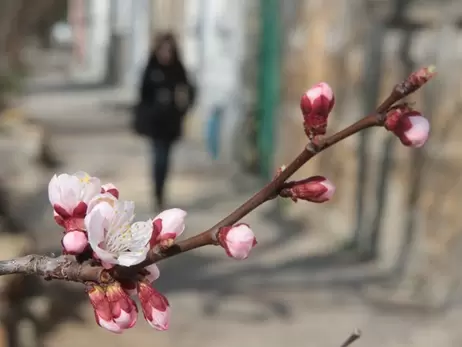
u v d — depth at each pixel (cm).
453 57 574
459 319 530
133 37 2036
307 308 560
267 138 984
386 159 660
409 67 629
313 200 126
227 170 1069
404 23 639
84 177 129
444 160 580
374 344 503
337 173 754
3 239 543
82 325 518
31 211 797
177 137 828
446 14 580
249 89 1041
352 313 552
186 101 827
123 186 959
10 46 926
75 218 126
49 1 911
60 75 2722
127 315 121
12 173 941
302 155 123
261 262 666
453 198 569
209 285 604
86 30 2906
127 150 1230
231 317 543
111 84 2356
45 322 509
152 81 817
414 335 514
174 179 1009
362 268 651
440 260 576
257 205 126
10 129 1044
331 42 769
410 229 622
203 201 900
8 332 452
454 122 571
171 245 123
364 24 699
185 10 1406
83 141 1308
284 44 923
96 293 122
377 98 677
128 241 121
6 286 469
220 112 1141
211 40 1213
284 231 768
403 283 607
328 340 509
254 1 1026
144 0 1875
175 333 516
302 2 862
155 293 123
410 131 117
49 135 1312
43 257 127
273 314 550
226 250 120
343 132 121
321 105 121
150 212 823
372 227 677
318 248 709
